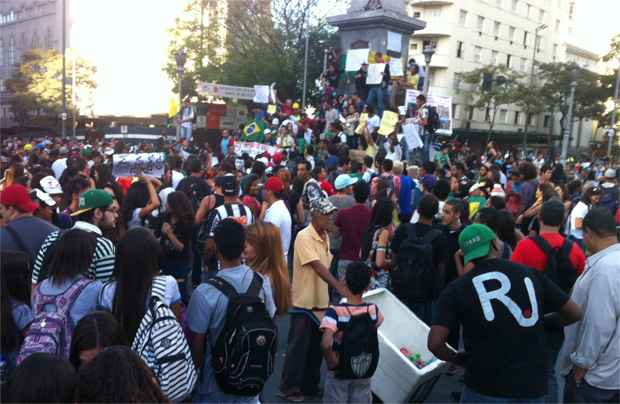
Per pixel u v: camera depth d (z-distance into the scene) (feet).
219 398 11.11
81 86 152.35
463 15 167.84
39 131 152.05
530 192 28.96
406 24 65.62
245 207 19.84
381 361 15.53
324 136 57.47
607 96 143.64
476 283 10.51
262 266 13.62
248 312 10.75
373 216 19.29
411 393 15.17
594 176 67.21
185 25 127.34
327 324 12.96
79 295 10.87
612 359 11.46
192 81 121.80
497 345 10.13
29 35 183.73
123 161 27.04
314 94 119.24
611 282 11.37
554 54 183.83
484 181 30.25
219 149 67.62
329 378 13.38
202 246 20.53
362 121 52.54
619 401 11.55
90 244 11.32
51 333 10.10
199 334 10.84
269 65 115.03
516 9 177.58
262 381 10.74
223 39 126.31
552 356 14.07
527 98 151.64
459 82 171.01
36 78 148.05
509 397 10.04
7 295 10.56
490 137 170.60
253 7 120.57
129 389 7.04
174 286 10.93
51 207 16.93
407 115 56.13
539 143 176.86
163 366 9.64
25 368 7.04
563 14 184.24
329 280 15.46
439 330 10.58
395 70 59.77
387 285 19.24
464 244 10.94
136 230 10.84
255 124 66.80
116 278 10.87
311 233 16.10
